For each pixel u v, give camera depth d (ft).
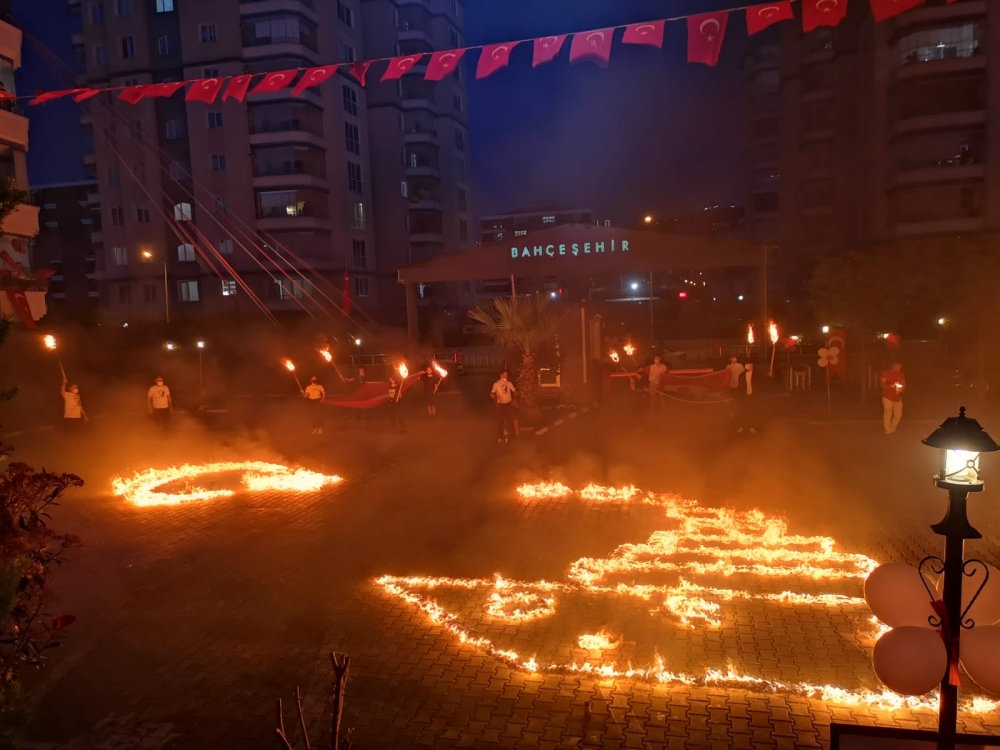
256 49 165.27
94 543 33.32
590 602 25.39
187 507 39.40
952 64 140.36
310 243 174.50
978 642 14.17
